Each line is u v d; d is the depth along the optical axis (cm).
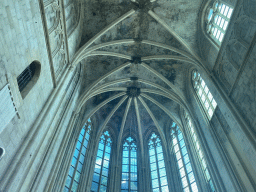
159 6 1945
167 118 2697
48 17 1225
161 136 2573
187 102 2102
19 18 930
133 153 2578
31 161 1026
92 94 2194
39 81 1148
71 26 1683
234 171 1273
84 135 2342
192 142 2056
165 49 2128
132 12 1952
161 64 2248
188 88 2184
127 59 2239
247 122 1164
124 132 2780
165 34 2066
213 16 1784
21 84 1050
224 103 1412
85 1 1900
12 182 855
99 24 1978
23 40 968
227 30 1450
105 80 2300
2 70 827
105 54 2091
